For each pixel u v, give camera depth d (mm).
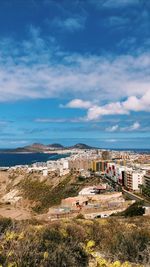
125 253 9508
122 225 16969
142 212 66125
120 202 105000
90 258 8219
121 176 175125
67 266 7250
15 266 6164
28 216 73062
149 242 9961
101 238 11906
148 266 8609
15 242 7156
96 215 80250
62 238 9266
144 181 150500
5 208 84562
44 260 6867
